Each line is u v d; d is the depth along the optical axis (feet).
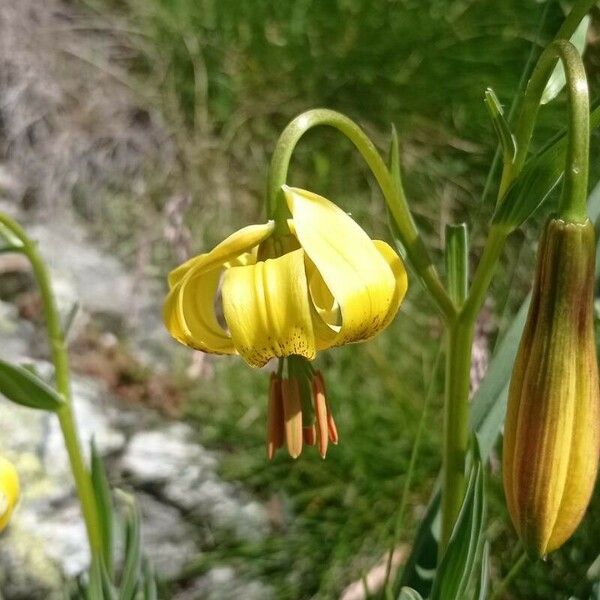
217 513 1.32
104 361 1.48
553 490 0.52
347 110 1.63
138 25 1.87
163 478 1.34
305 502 1.31
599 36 1.37
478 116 1.55
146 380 1.47
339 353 1.40
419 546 0.74
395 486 1.26
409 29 1.62
